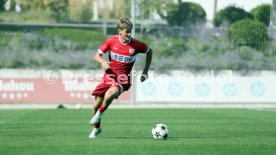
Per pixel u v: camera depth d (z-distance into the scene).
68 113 61.66
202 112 64.06
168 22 90.94
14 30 83.50
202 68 84.25
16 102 78.38
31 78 78.56
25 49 82.94
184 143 31.27
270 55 83.31
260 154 27.23
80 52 85.31
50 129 41.34
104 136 35.88
